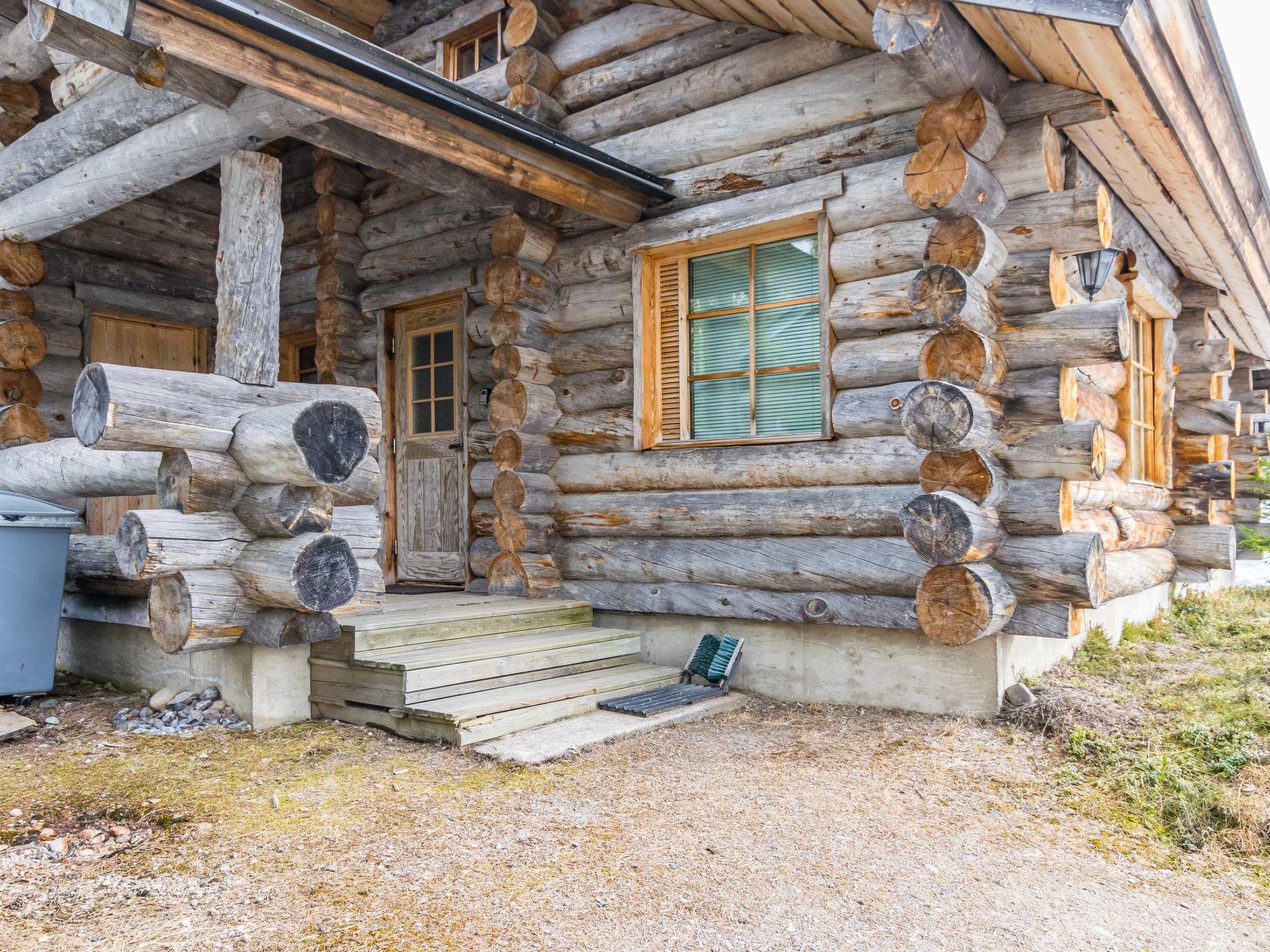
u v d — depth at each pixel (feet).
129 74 13.80
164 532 15.08
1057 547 15.81
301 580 15.20
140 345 27.96
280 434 14.82
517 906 9.64
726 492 19.84
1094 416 20.68
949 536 15.19
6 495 17.40
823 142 18.60
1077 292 19.76
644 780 13.80
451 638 18.33
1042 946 9.01
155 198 27.14
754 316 20.02
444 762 14.60
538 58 22.41
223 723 16.53
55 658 17.72
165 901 9.70
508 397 21.71
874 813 12.49
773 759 14.94
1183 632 23.91
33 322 23.70
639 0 21.53
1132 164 18.25
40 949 8.66
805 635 18.78
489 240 22.88
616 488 21.52
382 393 25.76
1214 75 16.06
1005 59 15.48
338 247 25.49
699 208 20.16
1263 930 9.41
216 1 12.17
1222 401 27.48
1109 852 11.31
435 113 15.96
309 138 16.38
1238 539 33.55
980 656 16.61
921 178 15.56
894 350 17.54
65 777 13.71
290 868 10.56
